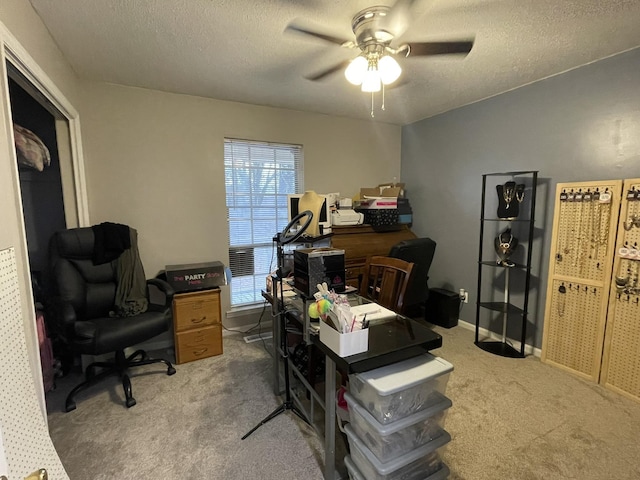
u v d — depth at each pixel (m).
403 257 2.79
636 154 2.08
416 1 1.37
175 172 2.89
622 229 2.10
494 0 1.53
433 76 2.47
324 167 3.59
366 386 1.22
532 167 2.67
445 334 3.17
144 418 1.94
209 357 2.74
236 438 1.77
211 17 1.67
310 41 1.91
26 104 2.36
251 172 3.29
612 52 2.11
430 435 1.29
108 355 2.63
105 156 2.62
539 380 2.32
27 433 0.93
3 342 0.88
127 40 1.91
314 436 1.78
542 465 1.57
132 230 2.54
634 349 2.05
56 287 2.23
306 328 1.55
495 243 2.80
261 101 3.08
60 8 1.58
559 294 2.46
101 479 1.51
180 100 2.85
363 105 3.21
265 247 3.45
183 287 2.67
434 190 3.63
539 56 2.16
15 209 1.26
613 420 1.88
